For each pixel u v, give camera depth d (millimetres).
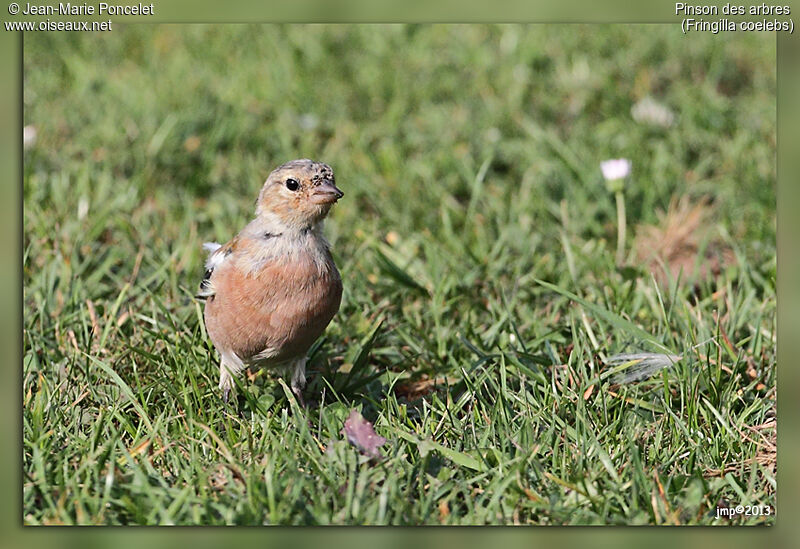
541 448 8031
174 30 18188
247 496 7328
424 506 7234
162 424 8344
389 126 15016
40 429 8141
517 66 16750
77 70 16453
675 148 14242
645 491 7449
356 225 12438
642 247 11961
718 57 16719
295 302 8617
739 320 10141
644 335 9344
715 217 12805
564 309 10828
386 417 8562
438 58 17391
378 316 10547
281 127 14812
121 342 9633
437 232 12523
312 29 18312
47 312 10102
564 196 13133
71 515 7281
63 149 13891
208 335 9531
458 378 9500
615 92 15719
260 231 8703
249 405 8930
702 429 8461
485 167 13008
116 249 11422
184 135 14305
